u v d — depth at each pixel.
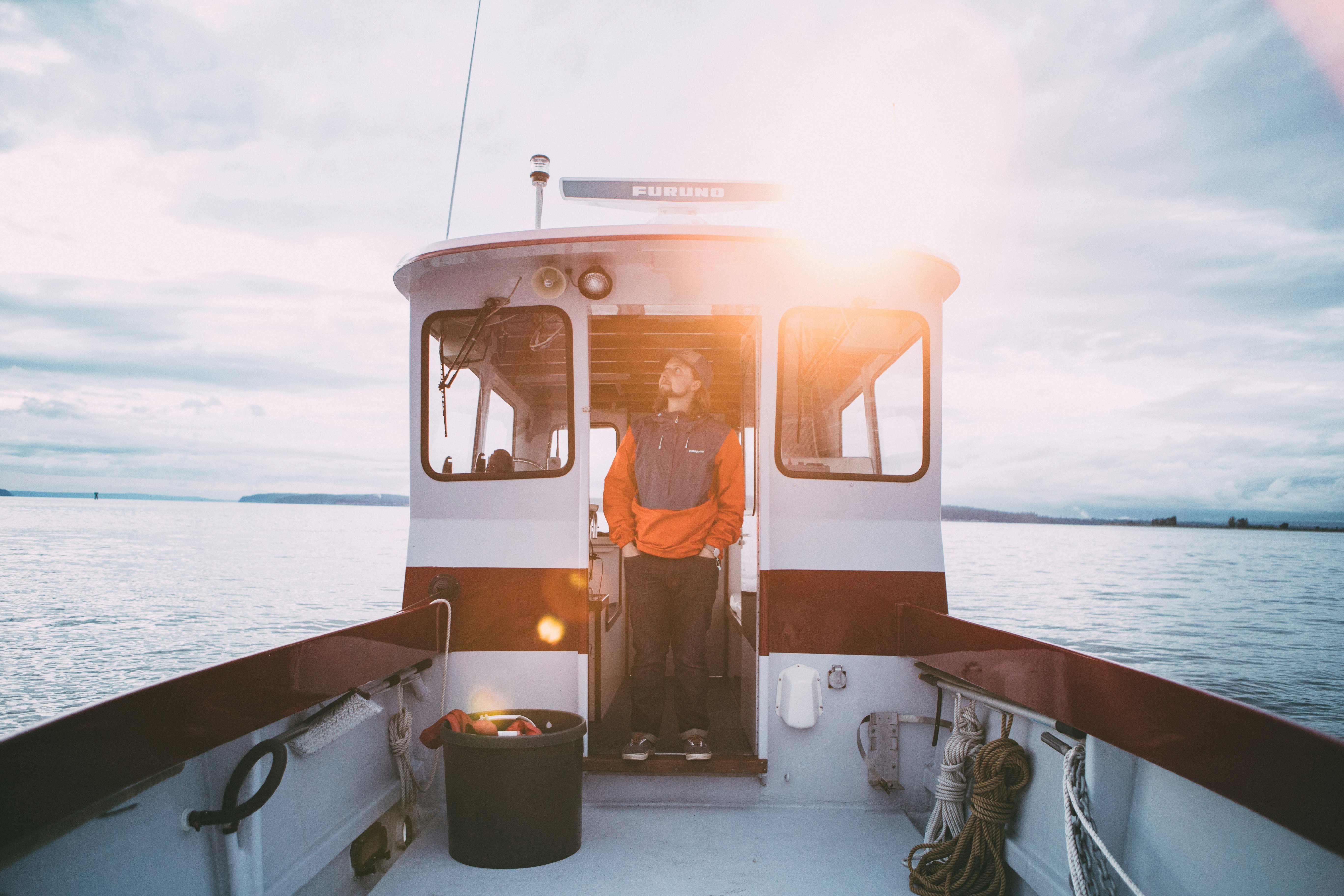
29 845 1.28
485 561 3.26
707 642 5.02
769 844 2.85
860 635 3.21
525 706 3.21
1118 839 1.94
